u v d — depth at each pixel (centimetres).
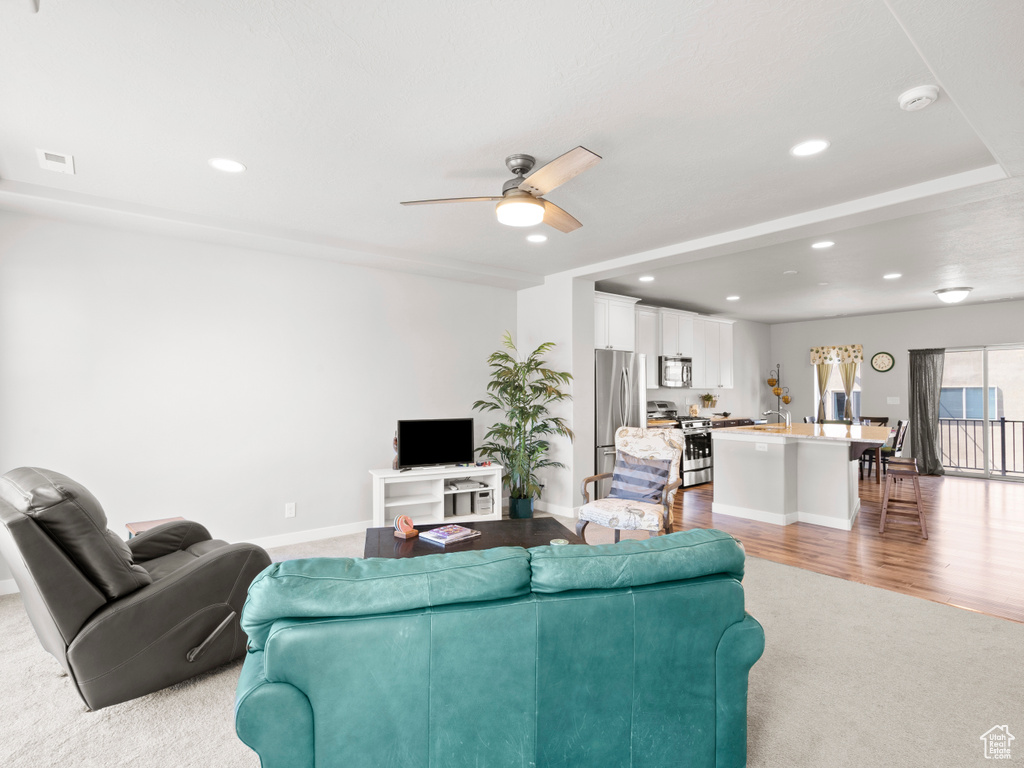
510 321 570
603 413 539
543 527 323
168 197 316
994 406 752
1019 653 253
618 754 144
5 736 190
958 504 576
